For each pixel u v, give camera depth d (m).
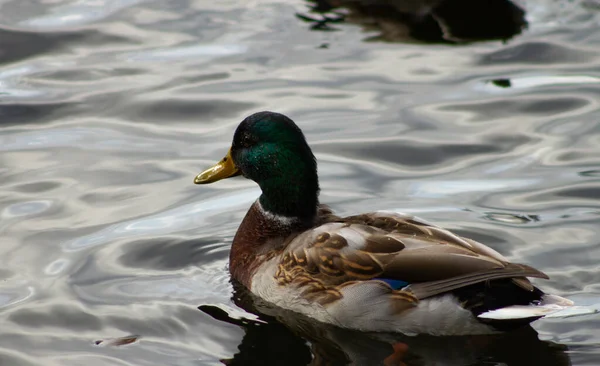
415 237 10.60
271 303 11.19
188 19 20.39
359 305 10.40
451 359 9.91
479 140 15.58
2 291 11.56
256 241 11.90
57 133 16.05
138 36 19.61
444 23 19.75
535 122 16.11
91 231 13.09
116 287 11.67
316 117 16.42
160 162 15.11
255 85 17.56
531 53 18.52
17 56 18.73
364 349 10.23
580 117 16.17
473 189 14.06
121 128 16.25
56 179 14.54
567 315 10.59
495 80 17.55
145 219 13.42
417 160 15.06
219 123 16.34
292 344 10.36
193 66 18.31
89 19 20.34
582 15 20.16
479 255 10.09
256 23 20.06
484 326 10.09
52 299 11.38
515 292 10.05
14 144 15.69
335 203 13.77
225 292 11.55
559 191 13.82
